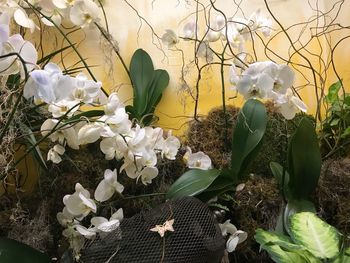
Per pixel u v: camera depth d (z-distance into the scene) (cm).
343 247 62
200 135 88
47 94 58
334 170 81
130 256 61
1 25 56
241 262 78
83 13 85
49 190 79
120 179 79
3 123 71
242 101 97
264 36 98
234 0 99
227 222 74
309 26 101
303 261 61
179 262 61
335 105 88
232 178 77
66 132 69
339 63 100
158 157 80
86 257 62
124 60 96
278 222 75
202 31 97
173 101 95
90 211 68
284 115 77
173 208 66
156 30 97
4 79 68
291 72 75
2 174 72
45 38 93
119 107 69
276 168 79
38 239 74
